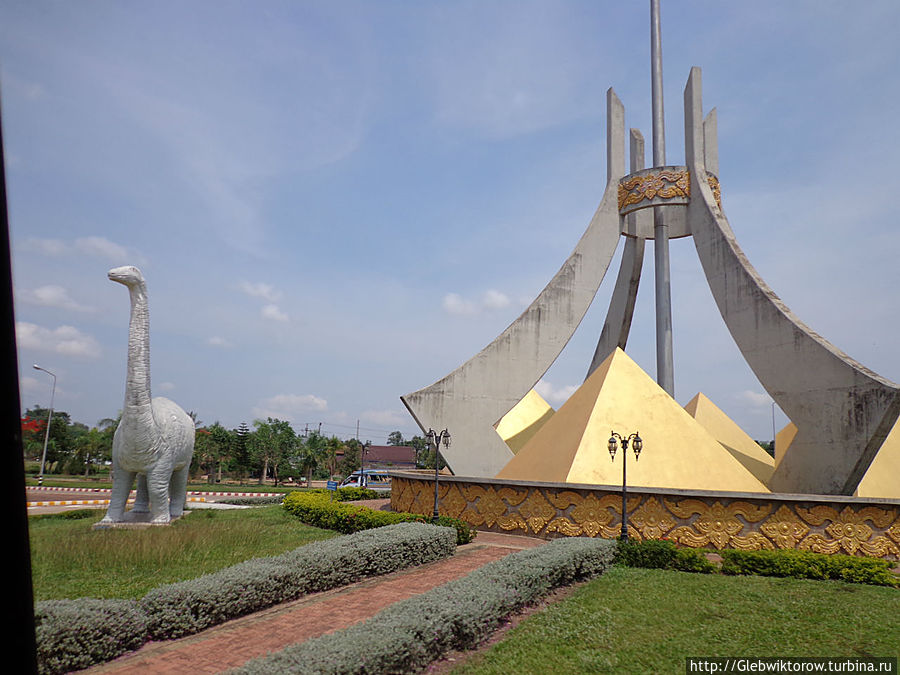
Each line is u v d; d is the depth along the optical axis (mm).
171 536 12344
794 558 10500
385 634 5781
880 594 9195
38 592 8781
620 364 17188
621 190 23016
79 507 23203
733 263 19328
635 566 11125
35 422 59188
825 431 16016
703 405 24750
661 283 22500
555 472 15273
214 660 6398
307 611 8242
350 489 26641
